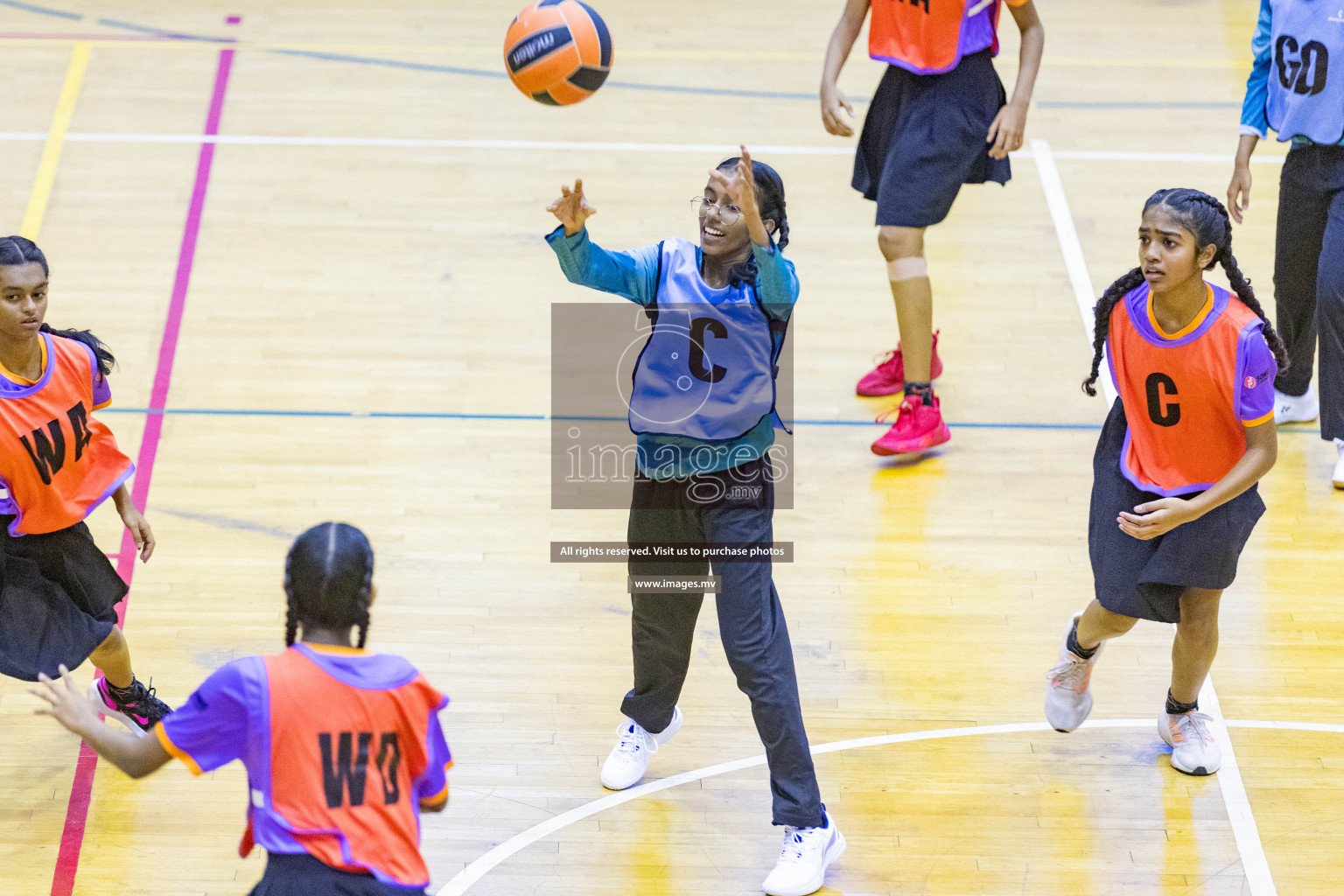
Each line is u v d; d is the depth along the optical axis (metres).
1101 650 16.78
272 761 10.29
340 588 10.55
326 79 30.34
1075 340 23.48
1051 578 18.70
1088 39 33.12
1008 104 20.16
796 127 29.22
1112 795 15.38
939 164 20.11
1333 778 15.64
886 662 17.28
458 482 20.19
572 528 19.45
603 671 17.09
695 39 32.69
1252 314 13.48
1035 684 16.98
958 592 18.44
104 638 14.61
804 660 17.27
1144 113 29.89
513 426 21.31
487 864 14.34
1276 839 14.83
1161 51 32.62
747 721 16.39
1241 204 20.31
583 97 15.02
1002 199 26.89
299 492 19.83
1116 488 14.66
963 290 24.50
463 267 24.84
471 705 16.45
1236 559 14.20
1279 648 17.53
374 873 10.23
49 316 22.95
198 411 21.28
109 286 23.80
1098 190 27.19
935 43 19.89
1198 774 15.62
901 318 20.41
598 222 25.75
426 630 17.56
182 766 15.45
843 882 14.20
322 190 26.67
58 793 15.05
